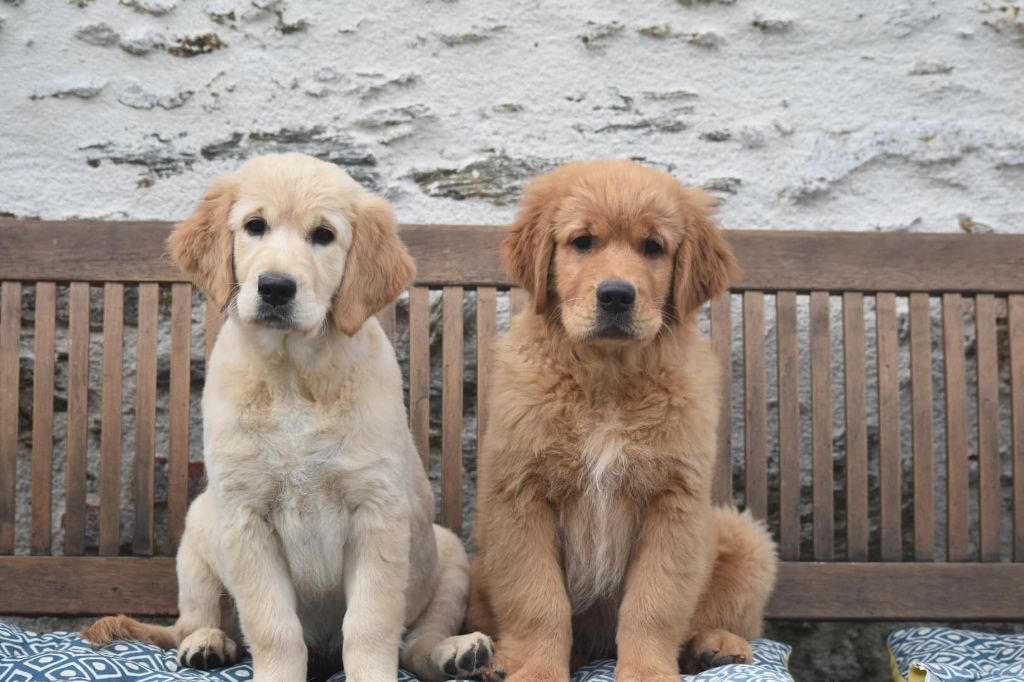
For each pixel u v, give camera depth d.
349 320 2.02
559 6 2.51
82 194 2.47
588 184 2.11
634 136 2.51
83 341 2.26
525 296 2.31
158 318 2.40
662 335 2.10
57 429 2.46
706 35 2.51
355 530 2.01
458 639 2.02
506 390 2.10
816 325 2.31
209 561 2.08
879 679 2.49
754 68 2.51
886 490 2.30
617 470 2.07
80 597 2.23
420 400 2.30
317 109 2.49
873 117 2.50
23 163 2.47
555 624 2.05
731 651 2.08
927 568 2.27
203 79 2.49
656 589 2.06
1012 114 2.50
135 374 2.45
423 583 2.12
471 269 2.30
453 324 2.30
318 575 2.03
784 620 2.28
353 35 2.50
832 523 2.30
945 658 2.13
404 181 2.49
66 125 2.47
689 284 2.12
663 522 2.08
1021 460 2.29
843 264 2.31
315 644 2.13
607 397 2.09
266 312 1.97
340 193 2.04
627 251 2.09
